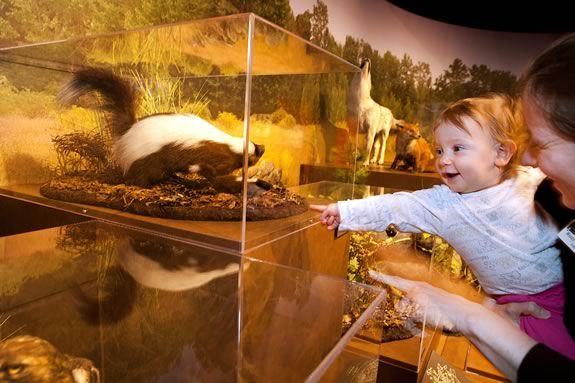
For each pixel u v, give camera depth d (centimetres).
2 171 148
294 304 73
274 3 221
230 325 64
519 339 66
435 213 114
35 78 139
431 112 359
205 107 124
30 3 138
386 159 352
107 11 158
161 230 116
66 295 77
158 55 127
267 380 50
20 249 103
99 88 139
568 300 77
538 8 288
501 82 424
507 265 103
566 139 58
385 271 162
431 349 164
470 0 304
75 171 142
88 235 114
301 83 136
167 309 71
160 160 128
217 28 102
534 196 103
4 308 71
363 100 314
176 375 52
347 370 59
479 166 104
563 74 58
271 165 126
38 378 50
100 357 56
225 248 103
